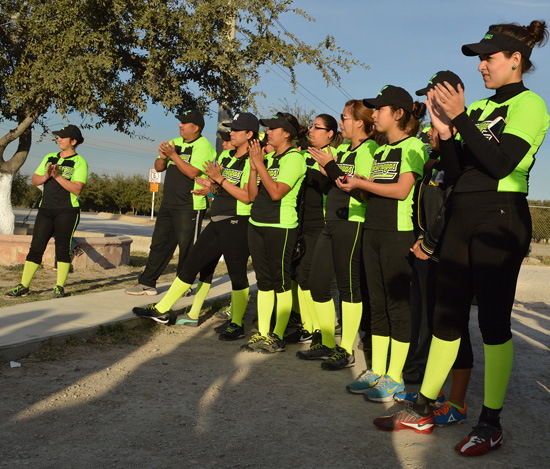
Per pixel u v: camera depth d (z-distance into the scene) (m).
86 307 5.62
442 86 2.51
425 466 2.59
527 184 2.74
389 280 3.62
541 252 21.83
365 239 3.76
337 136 5.01
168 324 5.56
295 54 11.57
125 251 10.34
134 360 4.20
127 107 11.48
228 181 4.93
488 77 2.77
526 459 2.71
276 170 4.57
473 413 3.39
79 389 3.47
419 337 4.15
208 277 5.54
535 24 2.70
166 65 11.48
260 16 11.43
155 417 3.08
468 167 2.76
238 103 12.23
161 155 6.07
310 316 5.14
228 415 3.15
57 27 10.72
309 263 5.05
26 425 2.88
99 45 10.83
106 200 64.38
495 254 2.65
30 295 6.57
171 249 6.42
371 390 3.55
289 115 4.79
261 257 4.71
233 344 4.92
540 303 8.73
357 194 4.05
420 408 3.02
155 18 10.86
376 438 2.92
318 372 4.14
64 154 6.55
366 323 4.89
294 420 3.12
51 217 6.45
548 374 4.39
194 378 3.83
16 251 9.18
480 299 2.73
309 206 5.04
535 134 2.58
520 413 3.41
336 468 2.53
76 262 9.09
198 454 2.62
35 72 10.70
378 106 3.66
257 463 2.54
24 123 11.61
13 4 11.45
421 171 3.50
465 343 3.12
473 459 2.69
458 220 2.78
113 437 2.78
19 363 3.90
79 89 10.66
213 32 11.28
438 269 2.90
